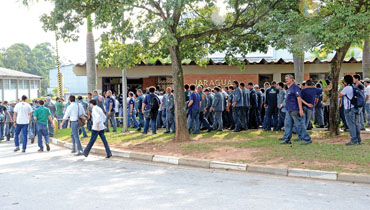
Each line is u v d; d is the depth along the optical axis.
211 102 13.87
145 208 5.11
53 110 18.31
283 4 10.60
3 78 40.28
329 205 5.18
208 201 5.43
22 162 9.43
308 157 8.19
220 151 9.49
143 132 14.02
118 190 6.20
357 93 9.26
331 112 11.15
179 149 9.99
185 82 20.44
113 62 10.77
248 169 7.86
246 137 11.66
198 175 7.51
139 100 14.83
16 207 5.29
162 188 6.31
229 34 12.37
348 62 20.20
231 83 20.48
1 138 16.31
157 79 21.92
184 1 9.16
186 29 13.02
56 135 15.70
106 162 9.30
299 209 4.99
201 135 12.53
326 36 8.91
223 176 7.38
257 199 5.52
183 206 5.18
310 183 6.66
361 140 9.94
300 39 9.31
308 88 11.20
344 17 9.23
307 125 12.87
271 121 14.03
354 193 5.90
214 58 22.77
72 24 10.75
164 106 15.59
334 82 11.02
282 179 7.04
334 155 8.24
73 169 8.29
